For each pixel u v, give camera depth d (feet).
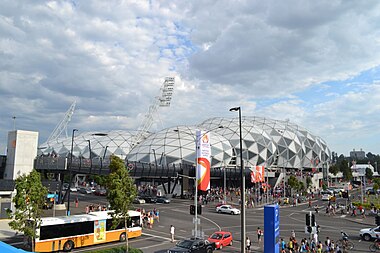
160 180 258.16
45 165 142.41
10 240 93.35
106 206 157.48
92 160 169.27
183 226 126.93
